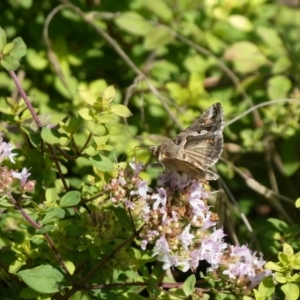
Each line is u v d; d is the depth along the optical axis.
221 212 0.68
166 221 0.61
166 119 0.72
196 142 0.62
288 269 0.63
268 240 0.66
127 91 0.71
